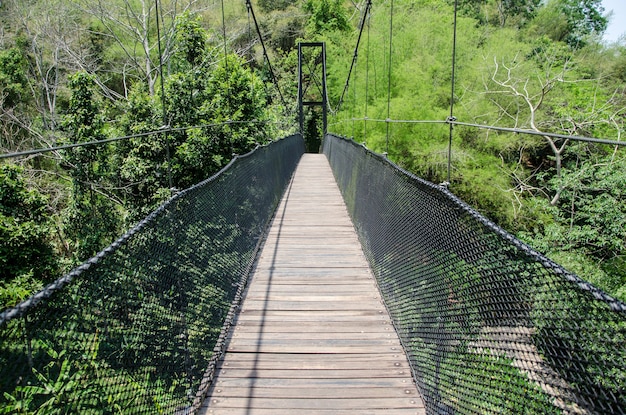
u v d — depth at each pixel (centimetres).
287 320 216
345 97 1653
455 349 131
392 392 162
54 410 78
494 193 955
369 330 207
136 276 116
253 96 750
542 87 880
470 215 126
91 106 695
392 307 215
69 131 694
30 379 73
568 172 779
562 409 80
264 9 2153
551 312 85
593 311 73
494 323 109
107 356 97
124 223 662
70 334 84
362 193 346
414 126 1155
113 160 693
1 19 1098
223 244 220
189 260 163
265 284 261
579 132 850
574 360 78
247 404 155
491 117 1062
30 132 994
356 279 269
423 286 169
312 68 2027
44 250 610
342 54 1820
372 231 287
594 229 644
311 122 2284
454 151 1062
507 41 1170
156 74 1121
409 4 1614
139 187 686
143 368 114
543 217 794
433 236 161
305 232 376
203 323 169
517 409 95
